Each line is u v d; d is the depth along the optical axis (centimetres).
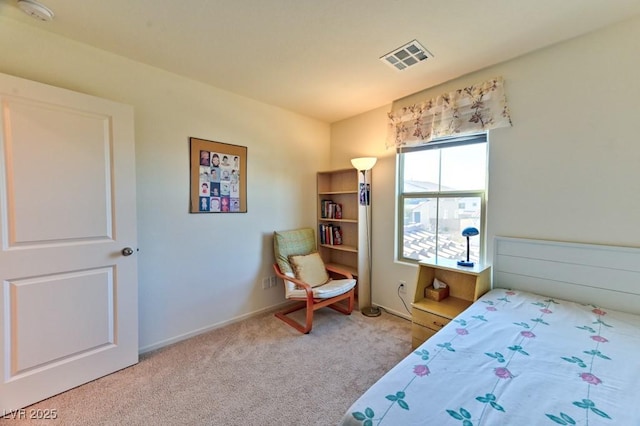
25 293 155
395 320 278
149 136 217
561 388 97
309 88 258
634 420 82
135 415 150
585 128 179
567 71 184
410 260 288
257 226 293
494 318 158
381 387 99
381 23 165
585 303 180
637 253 162
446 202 258
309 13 156
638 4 149
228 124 265
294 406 158
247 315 285
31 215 156
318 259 314
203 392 169
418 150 276
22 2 143
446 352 122
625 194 167
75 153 170
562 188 189
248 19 161
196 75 232
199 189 246
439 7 151
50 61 174
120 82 202
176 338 234
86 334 176
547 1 147
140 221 214
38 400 158
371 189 315
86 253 175
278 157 310
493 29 171
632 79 163
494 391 95
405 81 242
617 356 117
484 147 233
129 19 161
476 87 223
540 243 197
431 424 81
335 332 251
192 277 244
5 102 148
